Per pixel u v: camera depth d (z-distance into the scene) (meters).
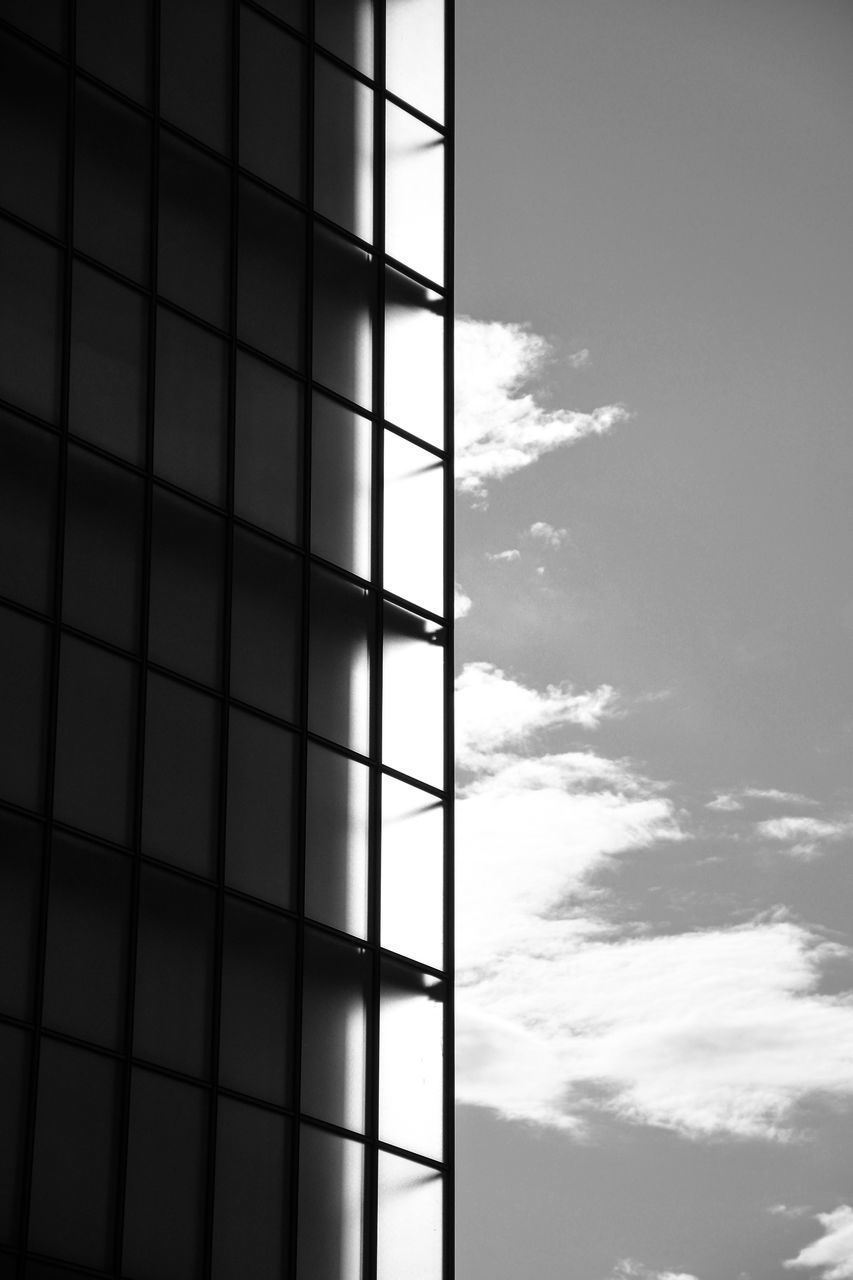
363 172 44.59
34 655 34.78
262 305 41.19
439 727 42.62
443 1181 39.31
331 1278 36.53
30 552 35.25
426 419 44.59
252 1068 36.25
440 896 41.34
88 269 37.75
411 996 39.94
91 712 35.44
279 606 39.72
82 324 37.34
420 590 43.19
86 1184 32.84
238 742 38.00
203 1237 34.44
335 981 38.44
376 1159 38.09
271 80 42.81
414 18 47.03
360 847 40.00
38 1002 33.00
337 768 39.97
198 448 38.97
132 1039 34.28
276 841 38.19
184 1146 34.59
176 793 36.53
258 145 42.09
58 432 36.31
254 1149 35.78
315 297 42.56
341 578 41.31
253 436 40.19
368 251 44.16
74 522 36.16
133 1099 34.00
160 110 40.09
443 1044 40.28
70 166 37.94
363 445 42.75
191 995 35.56
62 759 34.69
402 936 40.25
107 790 35.31
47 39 38.28
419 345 44.84
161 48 40.47
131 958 34.69
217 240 40.56
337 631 40.84
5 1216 31.55
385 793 40.84
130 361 38.06
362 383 43.16
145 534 37.38
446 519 44.34
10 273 36.31
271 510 40.16
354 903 39.50
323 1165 37.03
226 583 38.72
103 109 38.91
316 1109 37.28
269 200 42.00
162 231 39.44
